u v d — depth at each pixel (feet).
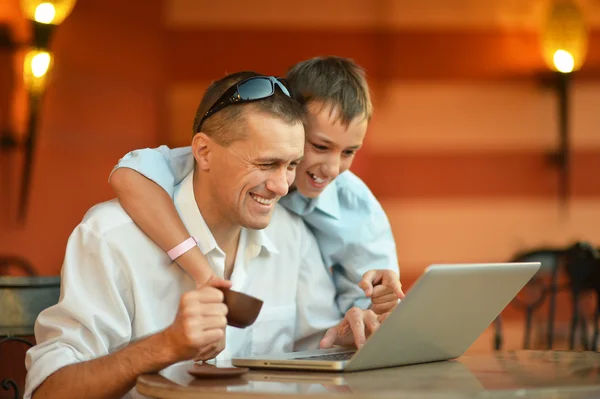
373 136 20.39
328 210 8.56
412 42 20.47
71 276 6.84
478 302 6.61
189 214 7.38
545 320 19.03
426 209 20.47
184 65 20.16
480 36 20.57
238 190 6.95
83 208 17.34
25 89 15.72
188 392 5.21
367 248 8.76
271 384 5.46
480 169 20.54
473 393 5.06
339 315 8.89
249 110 6.83
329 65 7.92
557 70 20.13
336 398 4.83
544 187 20.59
